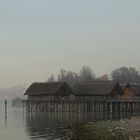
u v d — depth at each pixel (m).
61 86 132.62
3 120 110.94
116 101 120.44
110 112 121.12
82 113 125.75
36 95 134.88
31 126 88.25
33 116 123.88
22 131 77.00
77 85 132.50
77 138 52.41
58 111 130.12
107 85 128.38
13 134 71.62
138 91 128.25
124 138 43.53
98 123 61.25
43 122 98.06
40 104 133.88
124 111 120.25
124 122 66.06
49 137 64.12
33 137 65.69
